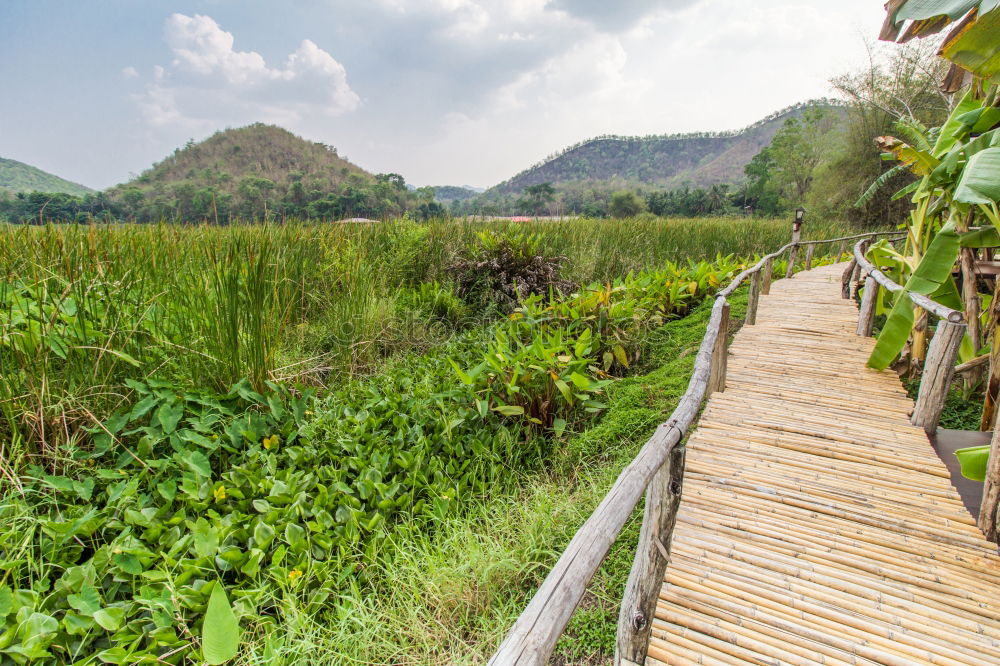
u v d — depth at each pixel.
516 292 5.00
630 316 4.35
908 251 4.08
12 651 1.32
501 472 2.73
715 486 2.26
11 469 1.88
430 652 1.66
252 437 2.44
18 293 2.32
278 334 3.11
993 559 1.78
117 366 2.40
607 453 2.83
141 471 2.07
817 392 3.26
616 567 2.00
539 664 0.61
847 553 1.83
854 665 1.40
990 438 2.58
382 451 2.62
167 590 1.60
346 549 1.97
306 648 1.54
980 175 2.19
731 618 1.57
